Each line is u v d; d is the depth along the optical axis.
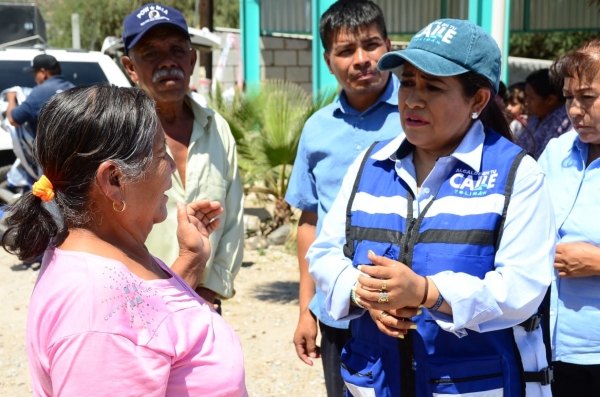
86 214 1.64
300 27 12.97
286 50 17.61
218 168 2.95
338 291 2.05
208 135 2.97
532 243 1.91
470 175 2.00
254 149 7.70
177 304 1.70
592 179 2.63
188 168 2.87
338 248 2.19
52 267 1.60
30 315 1.58
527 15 14.12
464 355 1.97
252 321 5.81
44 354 1.54
